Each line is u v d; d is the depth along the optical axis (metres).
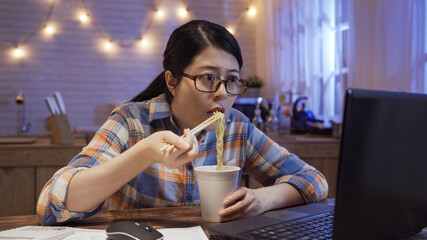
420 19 2.33
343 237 0.56
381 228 0.63
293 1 4.16
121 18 5.09
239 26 5.37
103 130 1.10
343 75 3.21
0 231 0.84
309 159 2.66
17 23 4.83
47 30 4.90
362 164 0.58
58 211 0.87
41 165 2.41
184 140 0.81
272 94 4.72
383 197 0.62
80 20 4.99
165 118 1.17
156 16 5.17
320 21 3.66
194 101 1.02
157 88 1.27
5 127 4.82
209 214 0.90
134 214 0.98
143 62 5.15
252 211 0.93
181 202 1.20
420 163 0.69
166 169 1.19
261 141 1.32
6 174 2.37
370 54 2.75
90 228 0.86
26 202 2.40
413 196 0.69
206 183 0.88
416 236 0.75
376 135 0.59
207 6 5.29
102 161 1.00
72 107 4.99
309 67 3.77
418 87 2.34
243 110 3.37
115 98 5.09
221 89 1.00
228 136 1.27
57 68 4.94
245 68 5.38
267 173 1.29
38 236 0.74
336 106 3.43
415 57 2.37
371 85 2.74
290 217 0.87
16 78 4.84
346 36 3.20
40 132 4.90
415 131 0.67
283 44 4.43
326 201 1.13
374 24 2.71
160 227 0.86
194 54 1.00
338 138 2.79
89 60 5.02
